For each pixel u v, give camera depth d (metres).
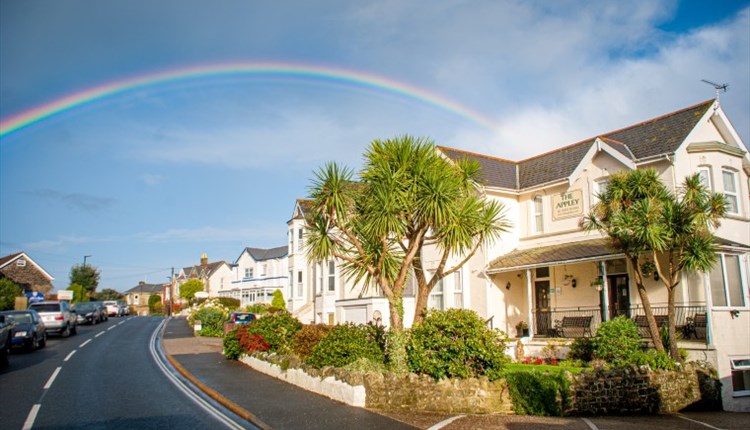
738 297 19.03
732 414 14.86
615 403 13.90
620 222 15.79
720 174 20.16
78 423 11.26
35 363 20.73
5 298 38.59
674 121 21.53
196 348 26.00
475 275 24.22
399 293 14.82
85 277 82.12
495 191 24.59
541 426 10.95
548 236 23.91
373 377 12.86
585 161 22.66
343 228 14.92
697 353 16.73
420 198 14.16
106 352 24.61
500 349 13.16
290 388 15.08
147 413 12.24
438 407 12.42
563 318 21.44
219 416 12.01
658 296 19.33
